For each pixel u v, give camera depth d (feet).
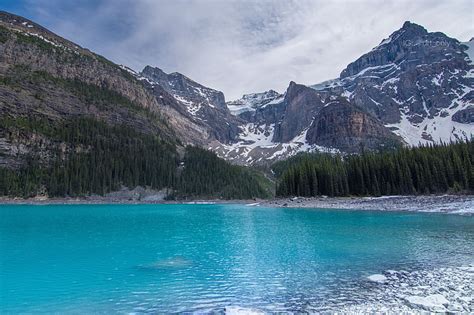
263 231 134.21
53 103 585.63
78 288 59.88
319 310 47.32
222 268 73.41
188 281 63.72
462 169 311.88
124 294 56.44
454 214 183.11
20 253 90.22
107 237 120.37
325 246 96.94
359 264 74.33
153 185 532.73
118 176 510.58
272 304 50.44
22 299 54.13
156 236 122.62
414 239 104.78
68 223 169.48
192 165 622.54
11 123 479.00
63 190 445.78
